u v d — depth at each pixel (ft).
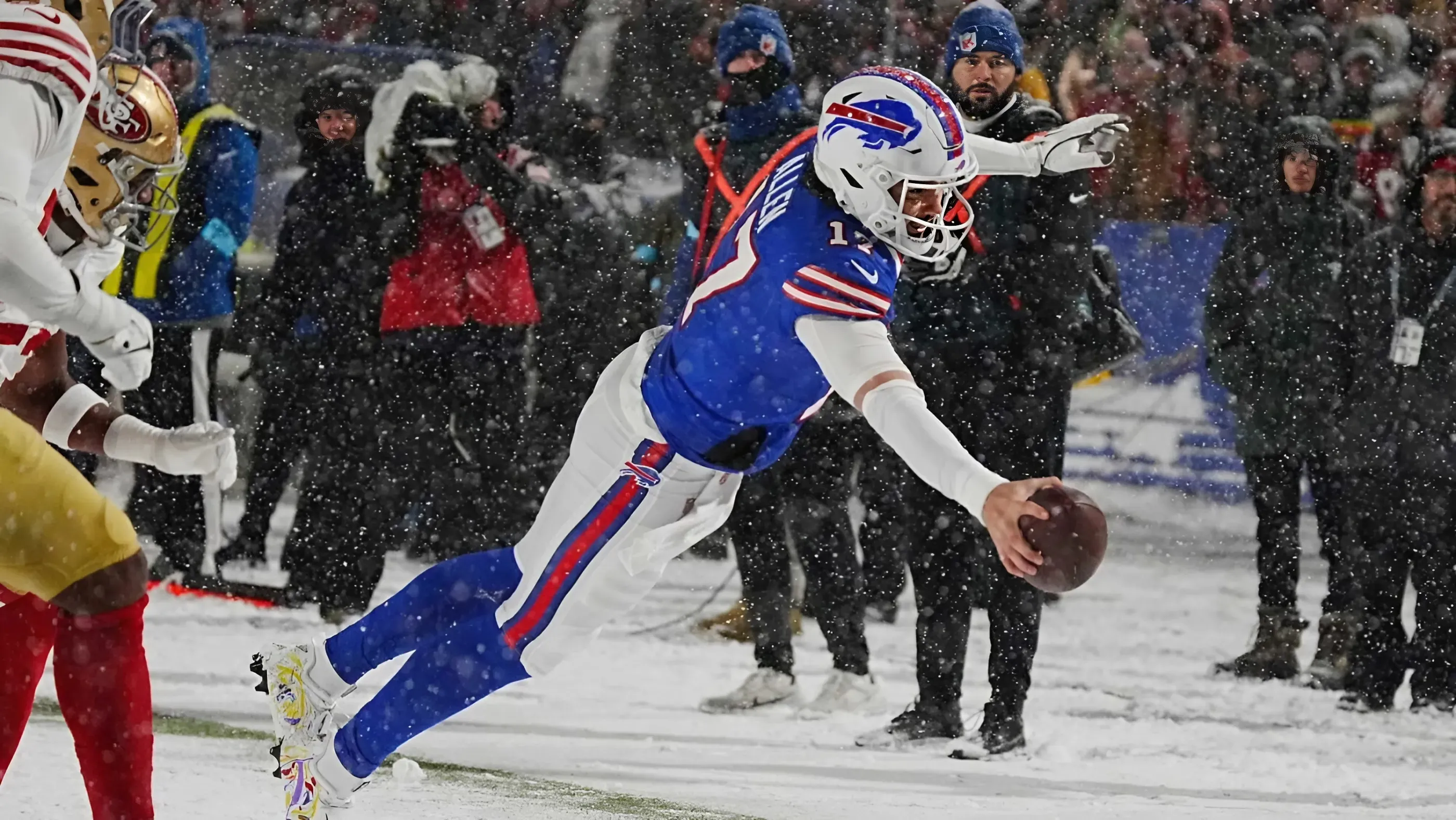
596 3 130.62
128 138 40.78
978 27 66.49
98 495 39.17
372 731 44.47
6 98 36.27
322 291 93.91
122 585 39.04
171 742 57.82
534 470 99.71
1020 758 67.62
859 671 78.23
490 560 46.01
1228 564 127.13
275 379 97.45
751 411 42.14
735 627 97.35
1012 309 66.39
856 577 77.66
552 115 118.73
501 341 94.02
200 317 95.04
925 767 64.49
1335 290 88.94
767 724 73.77
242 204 95.96
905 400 37.22
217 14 138.41
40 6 37.45
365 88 93.56
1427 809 59.36
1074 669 91.45
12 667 41.81
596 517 43.55
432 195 92.22
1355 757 71.05
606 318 100.53
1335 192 89.76
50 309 37.42
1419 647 84.84
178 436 43.24
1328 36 125.90
